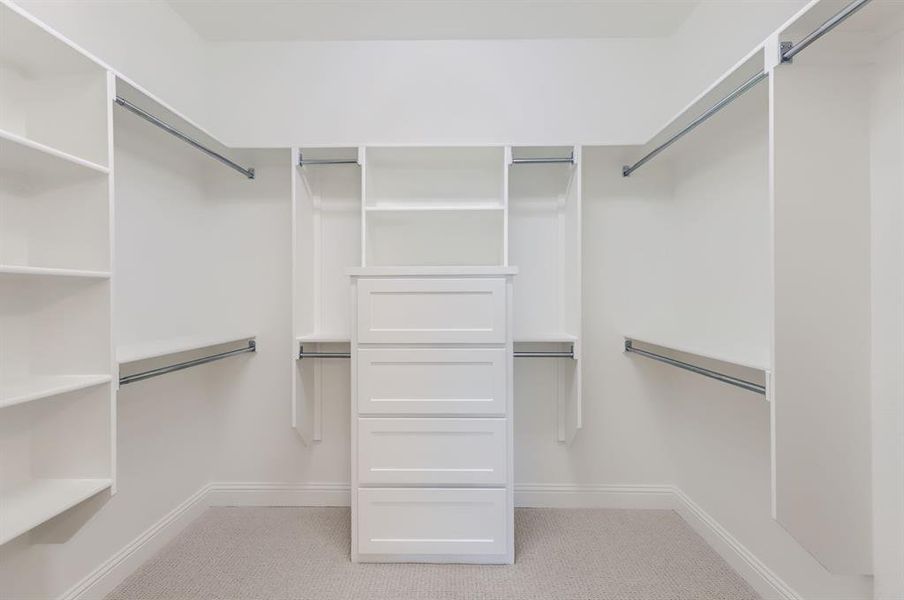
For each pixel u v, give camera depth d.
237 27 2.33
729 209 1.93
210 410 2.46
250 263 2.46
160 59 2.11
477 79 2.44
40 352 1.43
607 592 1.74
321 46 2.45
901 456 1.22
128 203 1.89
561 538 2.13
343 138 2.45
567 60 2.43
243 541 2.10
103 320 1.42
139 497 1.94
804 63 1.31
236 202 2.46
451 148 2.22
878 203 1.29
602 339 2.46
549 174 2.45
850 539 1.31
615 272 2.45
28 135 1.44
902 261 1.22
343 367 2.47
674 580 1.81
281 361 2.46
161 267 2.09
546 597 1.71
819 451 1.31
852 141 1.31
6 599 1.40
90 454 1.42
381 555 1.92
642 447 2.45
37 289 1.43
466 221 2.44
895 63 1.24
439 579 1.81
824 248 1.31
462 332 1.90
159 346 1.84
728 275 1.94
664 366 2.44
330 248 2.47
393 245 2.46
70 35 1.63
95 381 1.36
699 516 2.17
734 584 1.79
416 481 1.91
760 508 1.74
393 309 1.91
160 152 2.08
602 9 2.19
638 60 2.43
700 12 2.14
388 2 2.13
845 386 1.31
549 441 2.46
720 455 2.01
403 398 1.91
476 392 1.91
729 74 1.51
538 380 2.46
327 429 2.47
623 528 2.23
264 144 2.44
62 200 1.43
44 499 1.29
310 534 2.16
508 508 1.91
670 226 2.43
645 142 2.22
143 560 1.94
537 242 2.46
